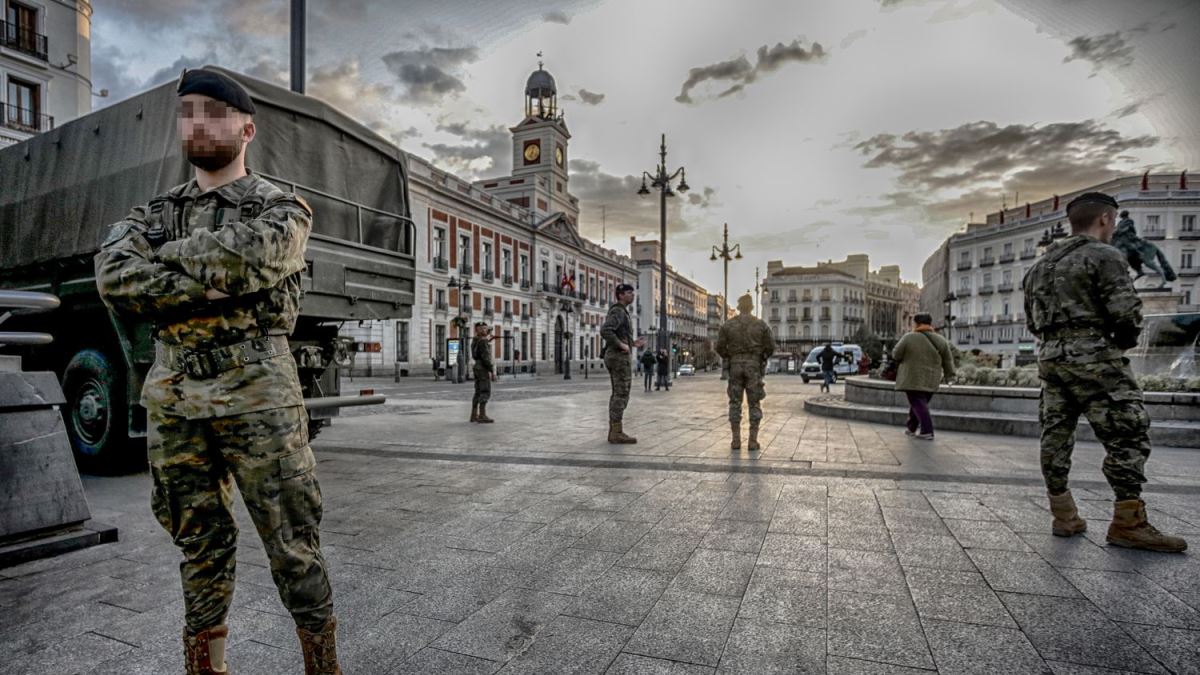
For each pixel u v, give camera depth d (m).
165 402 1.64
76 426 5.48
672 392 20.02
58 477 3.34
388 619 2.37
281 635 2.26
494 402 14.52
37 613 2.46
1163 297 18.88
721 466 5.48
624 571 2.88
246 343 1.64
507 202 48.34
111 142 5.33
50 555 3.15
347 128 5.98
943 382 10.54
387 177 6.48
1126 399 3.12
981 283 68.00
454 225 39.62
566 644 2.16
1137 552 3.09
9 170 6.27
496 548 3.23
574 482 4.88
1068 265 3.26
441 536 3.46
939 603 2.48
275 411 1.65
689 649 2.11
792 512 3.91
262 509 1.64
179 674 1.99
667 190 22.91
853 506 4.05
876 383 10.24
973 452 6.26
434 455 6.20
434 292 37.53
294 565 1.68
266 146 5.30
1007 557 3.03
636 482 4.87
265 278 1.54
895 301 131.25
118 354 5.28
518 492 4.54
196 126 1.65
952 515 3.82
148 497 4.54
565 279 52.31
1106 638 2.16
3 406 3.19
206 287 1.49
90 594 2.67
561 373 52.78
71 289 5.32
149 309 1.58
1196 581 2.69
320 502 1.77
